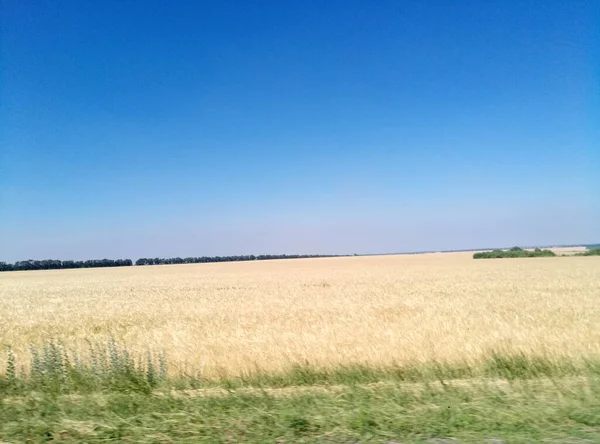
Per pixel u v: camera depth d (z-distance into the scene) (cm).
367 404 563
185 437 485
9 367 766
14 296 3594
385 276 5259
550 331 1210
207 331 1476
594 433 464
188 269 10269
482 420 499
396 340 1064
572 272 4969
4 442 491
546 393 593
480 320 1526
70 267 16638
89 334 1598
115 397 627
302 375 739
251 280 5278
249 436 480
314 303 2427
